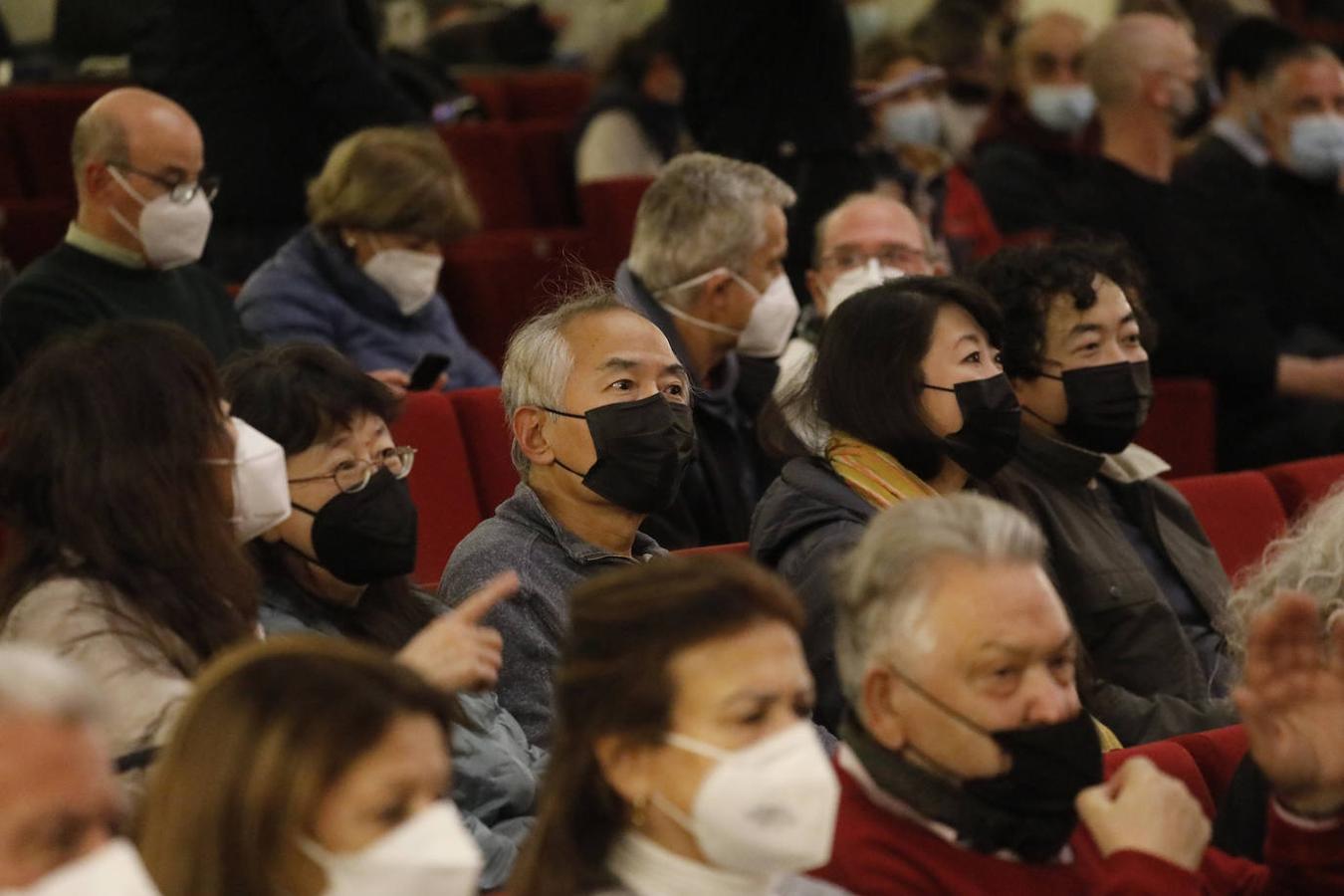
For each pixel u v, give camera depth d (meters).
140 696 7.32
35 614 7.52
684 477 12.33
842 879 6.88
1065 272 11.34
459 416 13.00
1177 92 18.03
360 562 8.69
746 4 16.38
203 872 5.34
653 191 13.14
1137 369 11.35
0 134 19.28
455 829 5.49
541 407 9.72
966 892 6.82
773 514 10.00
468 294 17.11
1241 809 8.20
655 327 9.95
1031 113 19.39
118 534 7.65
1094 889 7.10
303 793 5.33
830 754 9.06
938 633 6.75
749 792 5.84
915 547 6.85
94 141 12.68
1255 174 18.73
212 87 16.34
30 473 7.75
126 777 7.19
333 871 5.36
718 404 12.80
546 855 6.05
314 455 8.66
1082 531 11.27
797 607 6.10
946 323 10.23
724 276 12.88
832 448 10.29
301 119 16.50
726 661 5.90
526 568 9.47
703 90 16.77
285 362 8.78
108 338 7.91
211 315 13.42
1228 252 17.77
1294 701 7.10
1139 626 11.15
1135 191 17.89
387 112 16.41
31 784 4.82
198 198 12.89
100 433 7.71
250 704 5.41
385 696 5.46
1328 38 28.56
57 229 17.44
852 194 15.61
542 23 27.70
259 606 8.13
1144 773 6.89
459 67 27.16
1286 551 8.87
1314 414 17.56
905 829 6.91
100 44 21.84
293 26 16.11
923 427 10.10
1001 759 6.80
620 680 5.93
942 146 19.97
